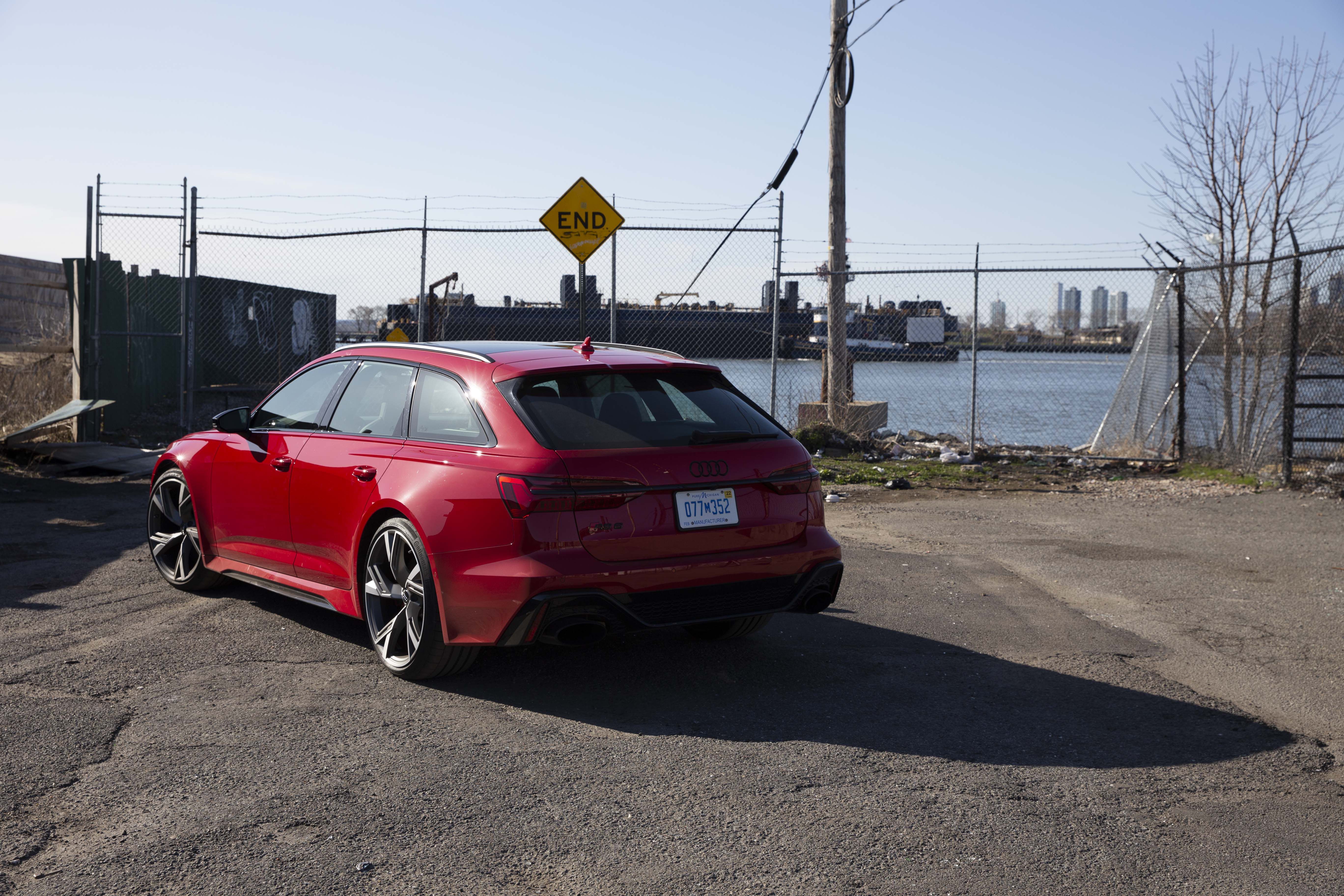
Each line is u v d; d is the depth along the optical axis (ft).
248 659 15.93
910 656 16.88
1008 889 9.30
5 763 11.66
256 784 11.27
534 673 15.64
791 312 54.03
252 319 66.33
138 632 17.33
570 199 39.55
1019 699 14.82
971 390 47.96
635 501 13.76
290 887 9.04
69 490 32.81
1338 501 33.04
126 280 52.24
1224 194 47.29
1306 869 9.77
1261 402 42.37
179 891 8.93
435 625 14.29
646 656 16.60
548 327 52.24
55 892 8.84
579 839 10.12
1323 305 37.40
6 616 18.12
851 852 9.96
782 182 46.14
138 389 54.54
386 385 16.65
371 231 42.57
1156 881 9.50
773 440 15.31
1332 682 15.78
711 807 10.93
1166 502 34.12
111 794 10.91
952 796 11.34
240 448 18.62
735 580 14.52
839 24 47.01
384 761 12.01
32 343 45.68
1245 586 22.31
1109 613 20.02
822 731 13.34
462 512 13.92
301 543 17.11
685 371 15.74
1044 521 30.71
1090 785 11.75
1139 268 42.06
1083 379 116.57
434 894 9.00
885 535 28.45
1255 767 12.38
